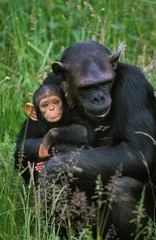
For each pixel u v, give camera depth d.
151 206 15.02
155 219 15.12
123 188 14.52
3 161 15.79
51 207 14.30
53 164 14.59
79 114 15.30
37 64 20.16
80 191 14.76
